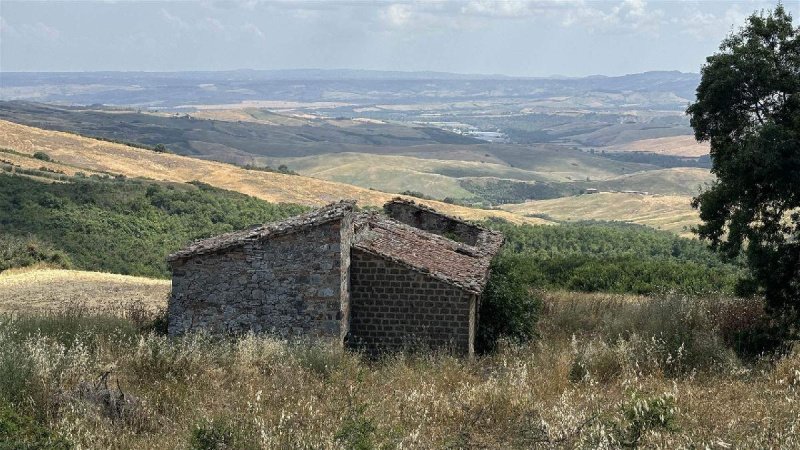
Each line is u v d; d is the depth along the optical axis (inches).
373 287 792.3
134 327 751.7
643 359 640.4
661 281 1461.6
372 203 5659.5
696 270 1577.3
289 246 749.3
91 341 652.7
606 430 401.1
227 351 634.8
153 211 3211.1
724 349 680.4
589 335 877.2
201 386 532.4
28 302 1227.9
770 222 843.4
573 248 2842.0
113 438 413.1
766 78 855.1
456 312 783.1
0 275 1860.2
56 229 2743.6
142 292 1387.8
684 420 437.4
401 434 403.5
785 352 674.8
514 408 478.3
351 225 796.0
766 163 775.7
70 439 390.0
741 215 834.2
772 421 421.7
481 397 497.7
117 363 567.8
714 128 939.3
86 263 2481.5
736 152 866.1
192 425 423.2
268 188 5900.6
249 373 569.9
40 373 485.1
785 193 800.3
